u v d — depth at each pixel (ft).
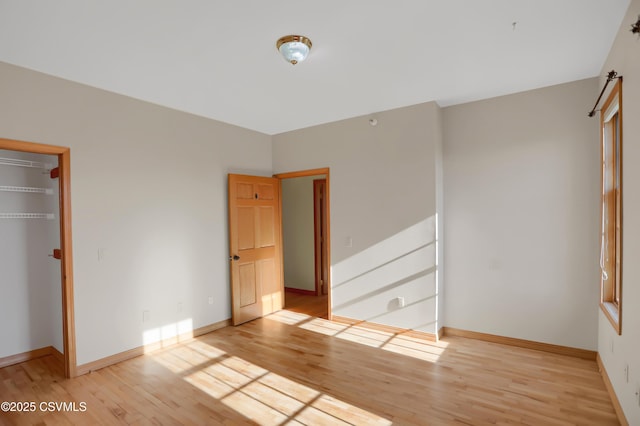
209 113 13.32
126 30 7.26
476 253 12.31
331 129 14.69
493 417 7.65
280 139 16.53
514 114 11.54
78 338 9.96
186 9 6.50
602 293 9.66
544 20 7.14
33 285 11.64
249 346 12.05
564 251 10.81
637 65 6.32
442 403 8.25
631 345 6.75
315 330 13.67
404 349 11.55
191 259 13.07
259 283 15.56
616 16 7.06
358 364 10.46
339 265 14.55
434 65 9.28
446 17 6.95
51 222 11.77
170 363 10.69
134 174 11.35
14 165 11.24
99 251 10.44
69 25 7.02
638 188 6.37
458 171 12.62
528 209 11.37
